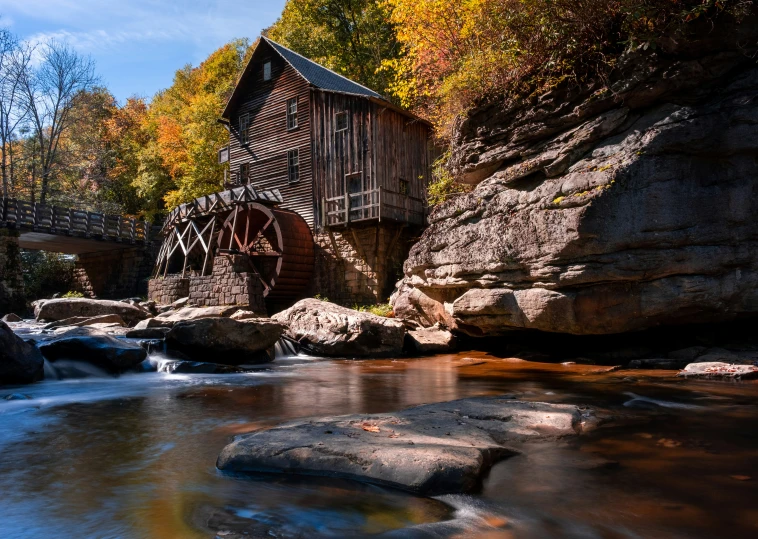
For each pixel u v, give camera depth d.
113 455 3.55
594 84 7.70
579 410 4.43
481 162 9.23
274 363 9.66
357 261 18.83
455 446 3.20
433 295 11.34
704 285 7.01
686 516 2.37
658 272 7.09
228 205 20.83
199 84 38.44
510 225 8.32
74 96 35.19
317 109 20.52
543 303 8.00
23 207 24.44
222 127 29.80
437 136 14.17
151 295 21.89
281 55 21.11
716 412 4.55
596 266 7.27
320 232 20.06
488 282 8.95
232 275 18.09
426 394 5.99
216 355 9.04
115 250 29.48
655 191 6.95
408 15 14.20
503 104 8.95
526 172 8.24
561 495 2.64
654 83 7.07
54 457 3.51
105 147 39.59
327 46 30.78
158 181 34.00
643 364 7.84
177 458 3.47
